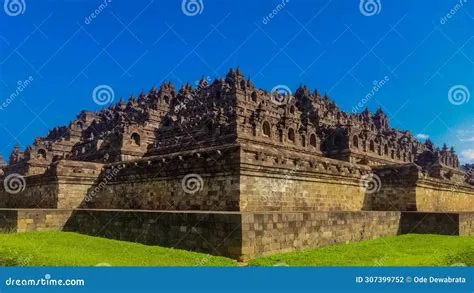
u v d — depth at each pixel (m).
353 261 18.16
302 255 19.67
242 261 18.23
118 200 35.62
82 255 18.89
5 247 20.31
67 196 36.28
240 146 24.91
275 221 20.25
